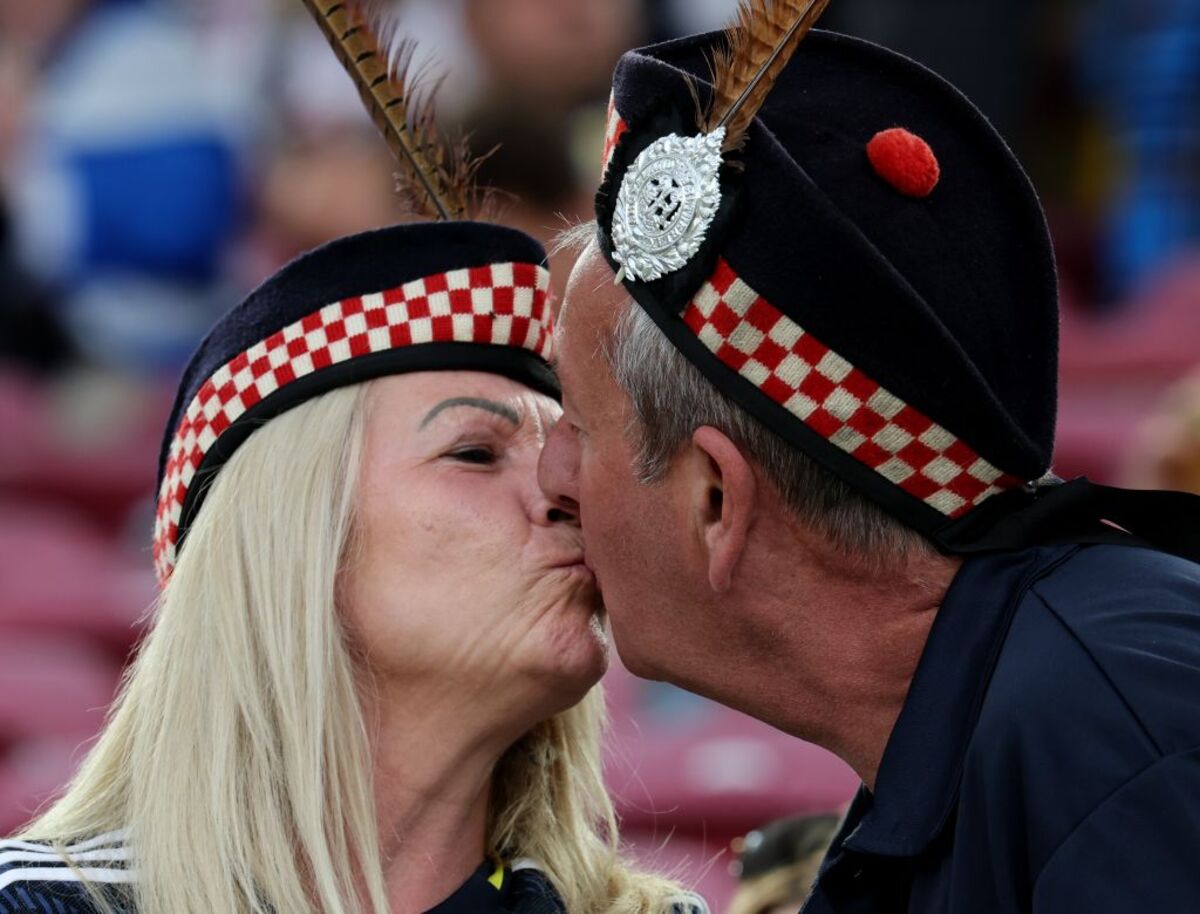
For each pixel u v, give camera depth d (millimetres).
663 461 6547
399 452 7043
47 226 20328
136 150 20188
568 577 7059
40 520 17875
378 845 6992
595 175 15164
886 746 6375
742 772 12695
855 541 6395
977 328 6332
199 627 6996
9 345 19844
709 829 12492
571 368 6754
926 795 6238
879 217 6332
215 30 20734
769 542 6473
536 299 7273
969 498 6422
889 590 6457
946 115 6562
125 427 19312
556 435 7016
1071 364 18766
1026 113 22031
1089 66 22172
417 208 7699
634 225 6477
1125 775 5738
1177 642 5957
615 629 6828
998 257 6426
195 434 7234
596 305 6660
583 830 7762
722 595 6559
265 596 6949
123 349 20156
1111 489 6590
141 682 7113
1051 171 22656
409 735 7047
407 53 7676
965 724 6254
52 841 6828
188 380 7398
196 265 20297
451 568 6980
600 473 6695
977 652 6305
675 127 6520
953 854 6125
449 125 13961
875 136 6379
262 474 7043
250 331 7141
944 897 6191
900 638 6480
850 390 6266
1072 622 6125
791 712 6680
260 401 7094
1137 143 21766
